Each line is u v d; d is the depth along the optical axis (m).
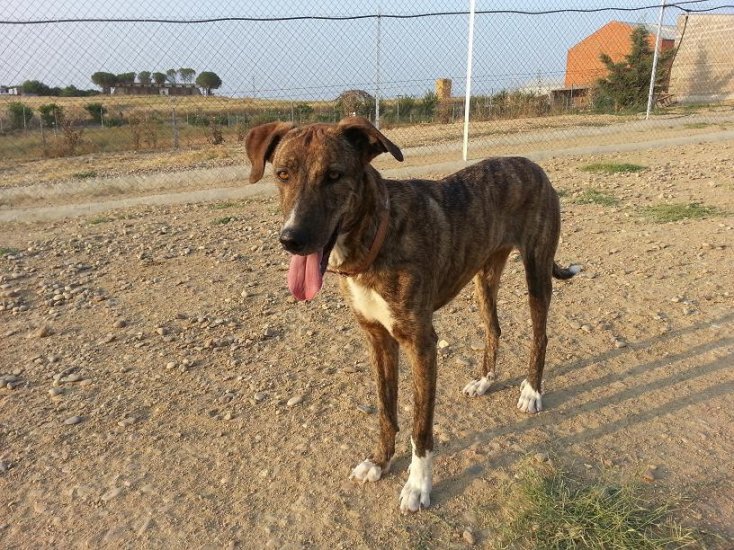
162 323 2.19
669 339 1.88
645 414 1.52
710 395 1.58
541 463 1.36
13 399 1.73
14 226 3.77
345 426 1.54
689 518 1.17
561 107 10.20
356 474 1.34
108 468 1.41
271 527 1.21
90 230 3.54
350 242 1.21
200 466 1.41
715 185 3.71
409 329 1.24
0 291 2.56
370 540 1.17
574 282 2.37
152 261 2.88
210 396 1.70
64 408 1.67
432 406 1.27
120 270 2.80
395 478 1.36
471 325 2.09
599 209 3.38
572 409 1.57
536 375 1.59
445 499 1.28
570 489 1.26
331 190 1.14
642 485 1.27
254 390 1.72
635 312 2.08
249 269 2.72
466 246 1.42
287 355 1.92
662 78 10.05
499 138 6.42
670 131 6.80
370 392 1.69
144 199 4.30
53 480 1.38
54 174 5.95
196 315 2.25
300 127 1.23
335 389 1.71
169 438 1.52
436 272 1.30
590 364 1.78
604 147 5.52
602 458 1.37
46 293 2.53
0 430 1.57
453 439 1.48
